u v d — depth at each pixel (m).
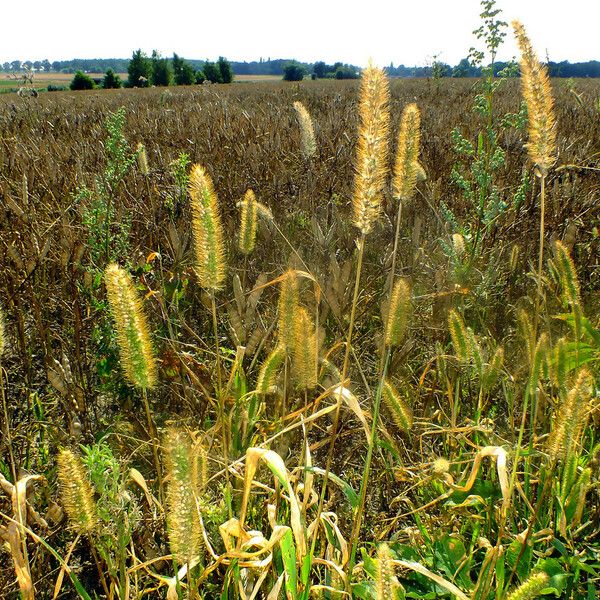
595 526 2.60
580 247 4.99
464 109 13.88
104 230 4.70
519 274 4.73
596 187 6.41
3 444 2.87
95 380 3.87
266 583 2.31
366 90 2.00
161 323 4.07
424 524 2.66
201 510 2.34
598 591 2.43
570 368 2.92
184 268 4.55
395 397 2.53
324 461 3.19
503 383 3.10
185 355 3.33
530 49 2.29
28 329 4.19
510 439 3.14
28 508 2.40
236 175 7.08
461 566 2.26
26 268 4.14
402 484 2.99
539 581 1.78
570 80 17.11
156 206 5.85
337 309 3.78
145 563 2.04
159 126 11.44
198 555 1.87
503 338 3.83
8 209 5.21
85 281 4.25
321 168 7.41
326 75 74.69
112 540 2.08
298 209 6.00
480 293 4.03
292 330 2.43
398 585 1.72
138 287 3.90
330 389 2.33
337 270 4.02
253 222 2.89
